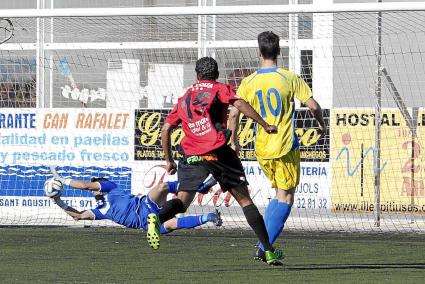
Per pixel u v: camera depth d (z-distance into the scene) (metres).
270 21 35.16
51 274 20.31
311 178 33.34
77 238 28.94
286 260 23.56
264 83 21.45
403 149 32.69
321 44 35.03
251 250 25.89
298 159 21.75
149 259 23.58
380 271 21.14
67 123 34.56
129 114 34.41
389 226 32.75
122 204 26.17
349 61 34.38
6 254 24.52
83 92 36.34
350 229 32.53
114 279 19.42
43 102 35.94
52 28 36.62
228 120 22.30
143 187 34.09
